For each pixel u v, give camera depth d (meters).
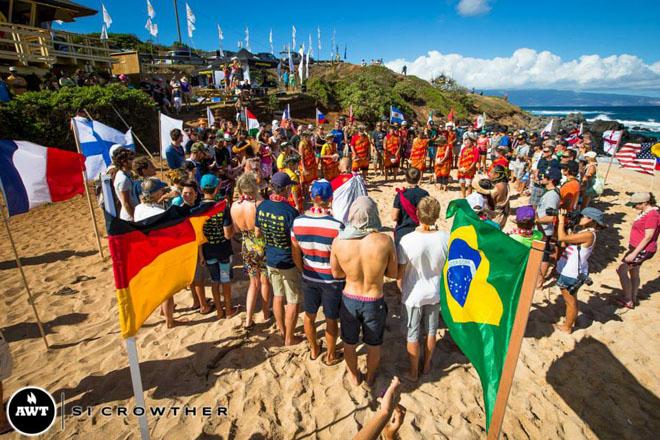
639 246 4.64
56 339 4.19
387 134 11.69
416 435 3.00
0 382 2.96
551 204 5.15
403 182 11.81
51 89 13.33
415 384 3.56
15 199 4.21
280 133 10.55
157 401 3.31
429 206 3.23
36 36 15.66
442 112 35.00
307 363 3.79
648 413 3.36
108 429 3.03
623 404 3.44
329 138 9.48
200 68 26.11
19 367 3.72
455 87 41.38
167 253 2.58
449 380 3.61
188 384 3.52
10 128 10.56
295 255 3.46
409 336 3.47
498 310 2.34
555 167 5.27
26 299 5.02
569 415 3.31
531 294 2.04
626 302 4.95
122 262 2.25
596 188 8.18
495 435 2.30
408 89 35.16
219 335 4.23
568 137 15.38
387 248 3.00
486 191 4.82
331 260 3.20
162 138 7.72
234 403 3.30
